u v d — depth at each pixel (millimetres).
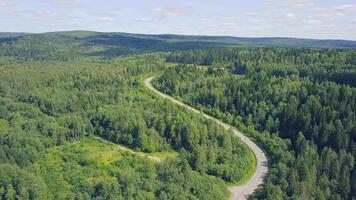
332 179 171750
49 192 158750
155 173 172500
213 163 189375
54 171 175375
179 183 162875
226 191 170750
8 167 167375
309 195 159625
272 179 173750
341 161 181125
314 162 179000
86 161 186375
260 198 163125
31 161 187625
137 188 158250
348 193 167125
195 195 160375
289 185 164750
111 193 155250
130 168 181125
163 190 157875
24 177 162000
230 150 199875
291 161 184625
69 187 162000
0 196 158500
